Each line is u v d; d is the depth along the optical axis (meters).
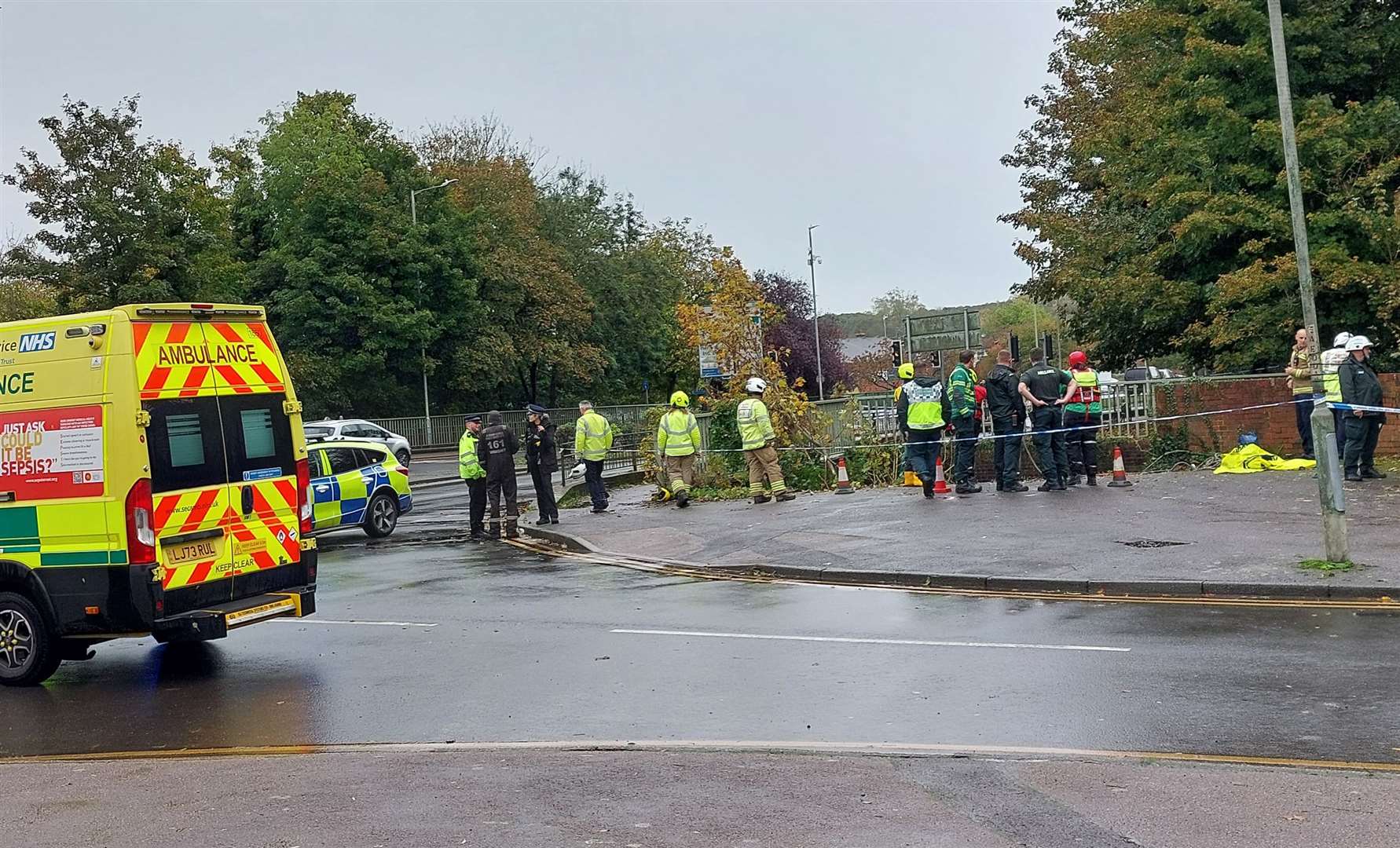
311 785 6.28
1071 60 32.59
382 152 53.97
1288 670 7.63
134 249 38.38
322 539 20.06
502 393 61.66
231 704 8.47
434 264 51.59
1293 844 4.84
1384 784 5.50
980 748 6.35
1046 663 8.14
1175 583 10.32
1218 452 18.44
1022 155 34.84
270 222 53.97
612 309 66.62
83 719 8.41
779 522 15.90
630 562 14.47
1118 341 24.73
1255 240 20.33
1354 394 15.21
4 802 6.36
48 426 9.30
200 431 9.47
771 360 23.36
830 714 7.20
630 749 6.68
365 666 9.44
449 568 15.08
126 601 9.02
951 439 18.50
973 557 12.18
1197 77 22.16
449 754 6.78
